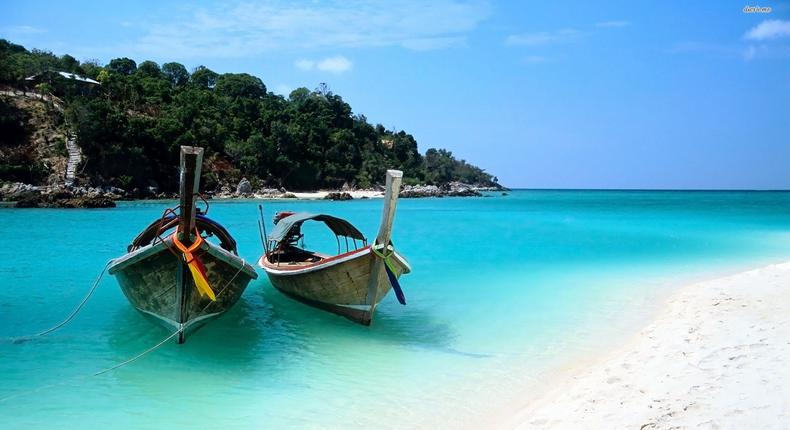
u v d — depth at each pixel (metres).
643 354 9.23
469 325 12.27
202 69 125.75
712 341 9.34
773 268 16.84
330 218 14.23
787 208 65.56
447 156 164.88
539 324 12.26
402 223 40.94
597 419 6.68
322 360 10.05
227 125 96.88
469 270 19.11
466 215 51.19
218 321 12.23
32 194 54.47
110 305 13.68
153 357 10.12
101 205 53.00
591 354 10.13
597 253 23.38
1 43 86.94
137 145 74.38
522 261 21.16
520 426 6.91
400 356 10.25
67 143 69.75
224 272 10.72
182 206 9.45
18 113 70.06
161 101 91.19
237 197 83.81
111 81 84.69
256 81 123.25
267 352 10.46
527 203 87.06
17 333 11.45
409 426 7.38
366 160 118.38
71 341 10.98
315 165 103.94
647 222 41.44
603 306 13.80
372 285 11.58
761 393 6.65
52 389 8.68
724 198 123.31
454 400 8.21
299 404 8.14
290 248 15.88
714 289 14.41
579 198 123.88
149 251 9.95
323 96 130.50
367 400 8.27
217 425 7.45
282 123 103.69
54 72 78.69
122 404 8.12
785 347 8.46
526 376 9.13
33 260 20.59
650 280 17.16
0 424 7.41
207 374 9.36
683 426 6.03
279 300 14.31
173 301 10.35
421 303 14.29
